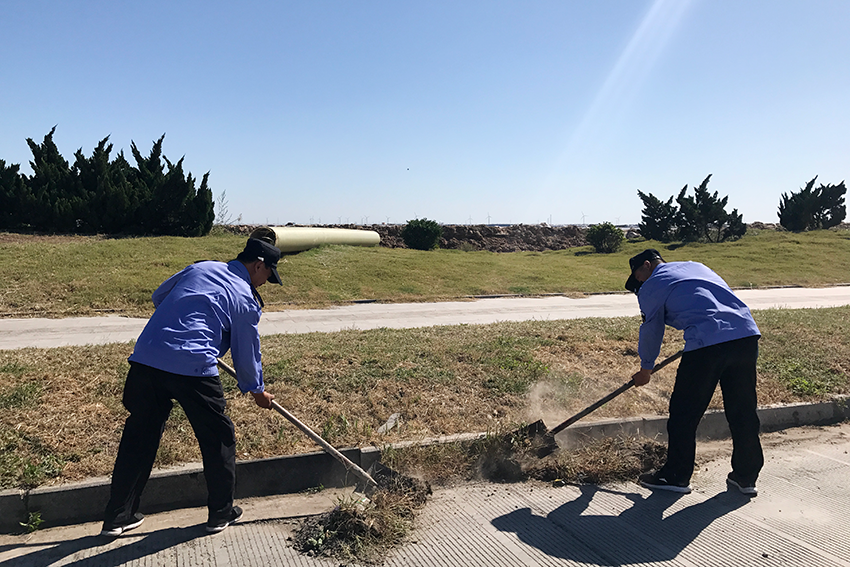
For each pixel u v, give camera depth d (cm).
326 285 1459
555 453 462
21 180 1992
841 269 2200
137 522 356
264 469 411
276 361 615
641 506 393
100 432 436
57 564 314
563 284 1716
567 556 328
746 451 406
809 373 645
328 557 328
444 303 1388
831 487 424
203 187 2134
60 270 1291
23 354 632
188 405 340
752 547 337
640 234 3534
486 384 584
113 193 2042
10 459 387
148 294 1190
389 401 533
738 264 2264
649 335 426
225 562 319
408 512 376
